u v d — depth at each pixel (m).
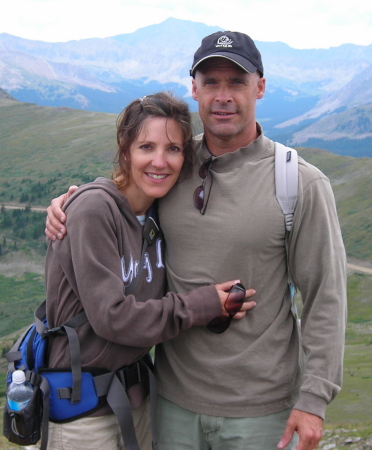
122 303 1.56
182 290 1.72
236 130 1.68
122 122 1.70
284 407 1.70
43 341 1.64
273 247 1.67
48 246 1.68
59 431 1.63
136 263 1.67
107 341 1.62
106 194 1.62
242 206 1.66
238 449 1.67
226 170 1.70
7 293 62.38
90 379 1.62
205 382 1.70
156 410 1.72
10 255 72.44
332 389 1.59
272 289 1.69
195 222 1.69
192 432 1.73
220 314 1.64
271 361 1.68
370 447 3.87
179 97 1.71
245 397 1.67
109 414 1.64
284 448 1.68
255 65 1.66
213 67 1.66
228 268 1.67
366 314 40.38
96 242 1.57
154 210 1.79
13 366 1.66
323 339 1.61
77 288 1.60
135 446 1.63
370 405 14.28
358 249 56.47
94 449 1.63
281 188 1.64
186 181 1.74
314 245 1.64
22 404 1.58
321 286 1.63
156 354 1.83
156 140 1.65
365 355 25.62
